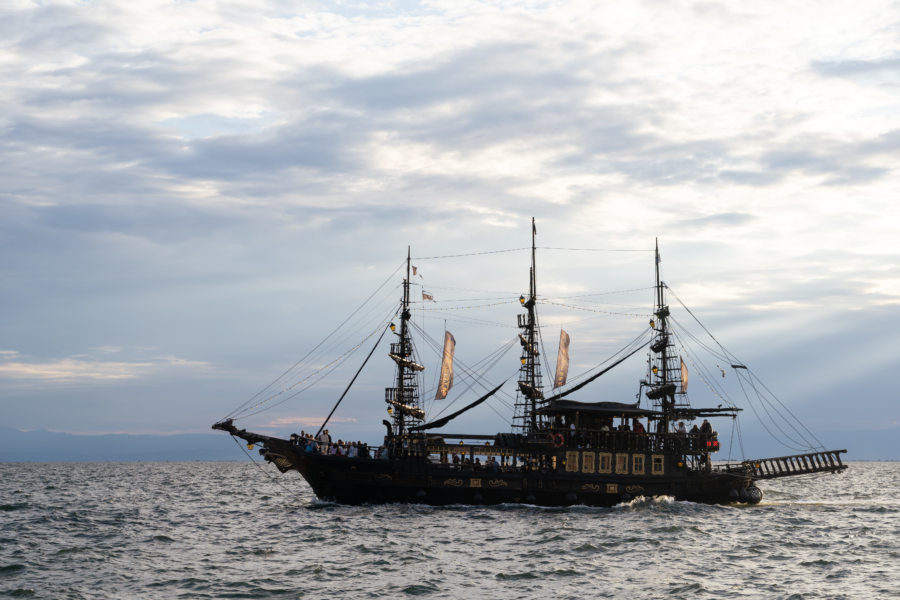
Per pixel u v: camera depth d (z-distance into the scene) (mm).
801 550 66188
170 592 51000
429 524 79938
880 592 50875
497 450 93688
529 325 107688
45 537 73812
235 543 69875
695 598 49469
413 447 93625
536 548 66188
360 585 52844
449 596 49875
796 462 101500
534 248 110188
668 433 97500
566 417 97000
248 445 95562
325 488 95375
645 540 69938
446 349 104188
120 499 122000
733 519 86250
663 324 108188
